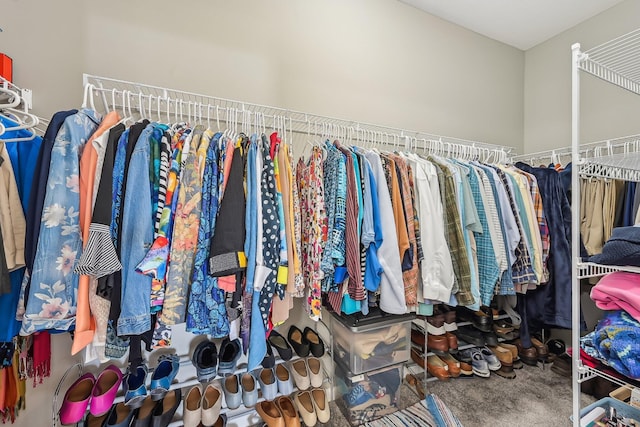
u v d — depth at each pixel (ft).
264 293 3.27
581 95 7.03
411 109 6.63
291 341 4.87
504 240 4.84
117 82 3.82
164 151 3.01
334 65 5.78
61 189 2.56
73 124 2.68
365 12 6.11
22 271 2.83
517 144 8.18
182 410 3.94
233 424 4.33
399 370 4.95
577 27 7.14
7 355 2.90
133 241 2.71
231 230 3.08
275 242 3.38
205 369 3.84
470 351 6.01
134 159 2.80
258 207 3.36
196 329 3.01
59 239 2.53
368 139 5.93
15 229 2.72
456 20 7.09
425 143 6.11
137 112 4.36
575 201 3.09
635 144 5.57
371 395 4.69
